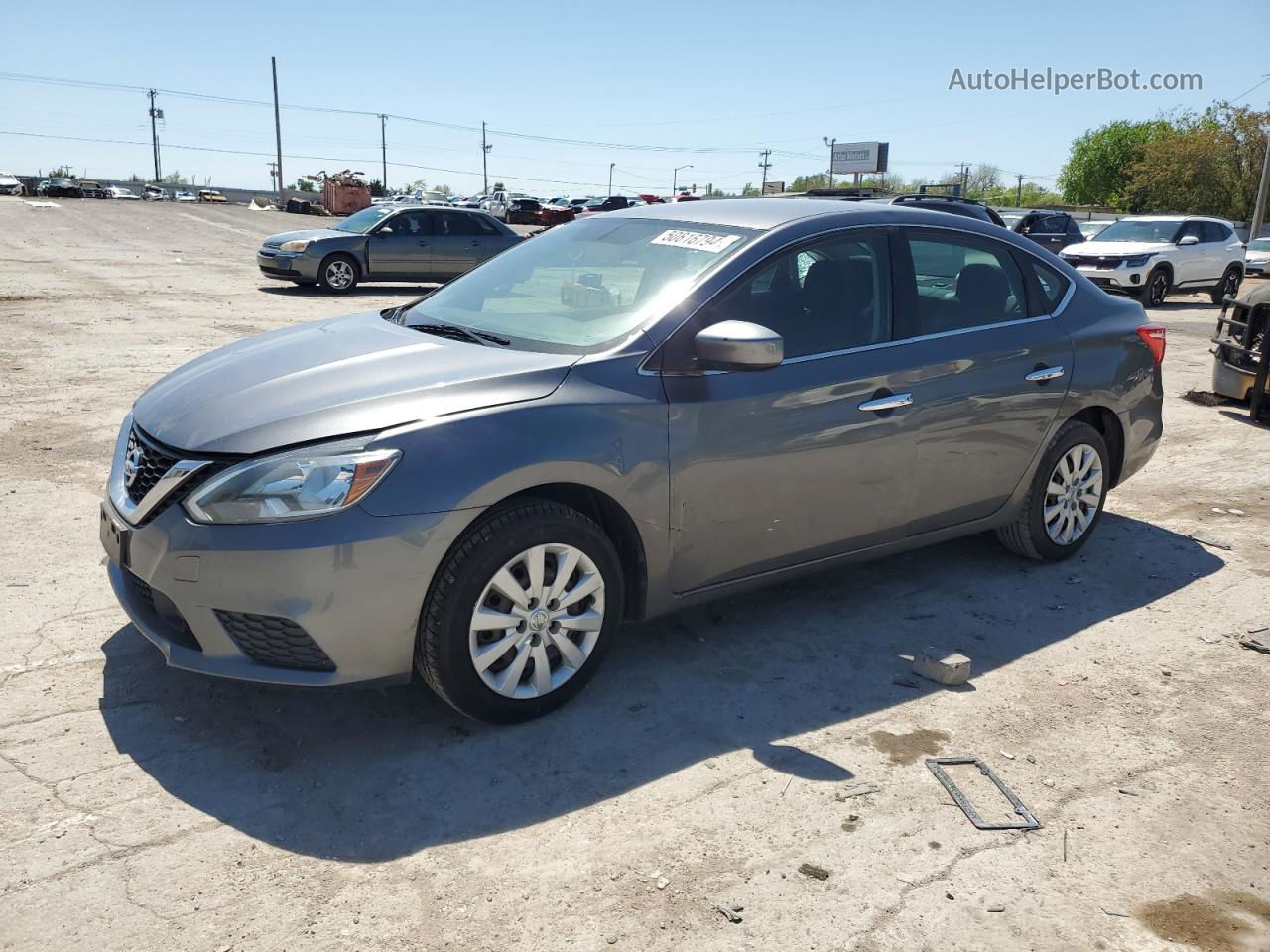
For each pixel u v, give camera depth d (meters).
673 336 3.60
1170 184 56.88
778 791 3.11
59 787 2.98
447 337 3.86
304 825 2.87
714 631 4.21
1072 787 3.20
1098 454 5.04
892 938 2.52
